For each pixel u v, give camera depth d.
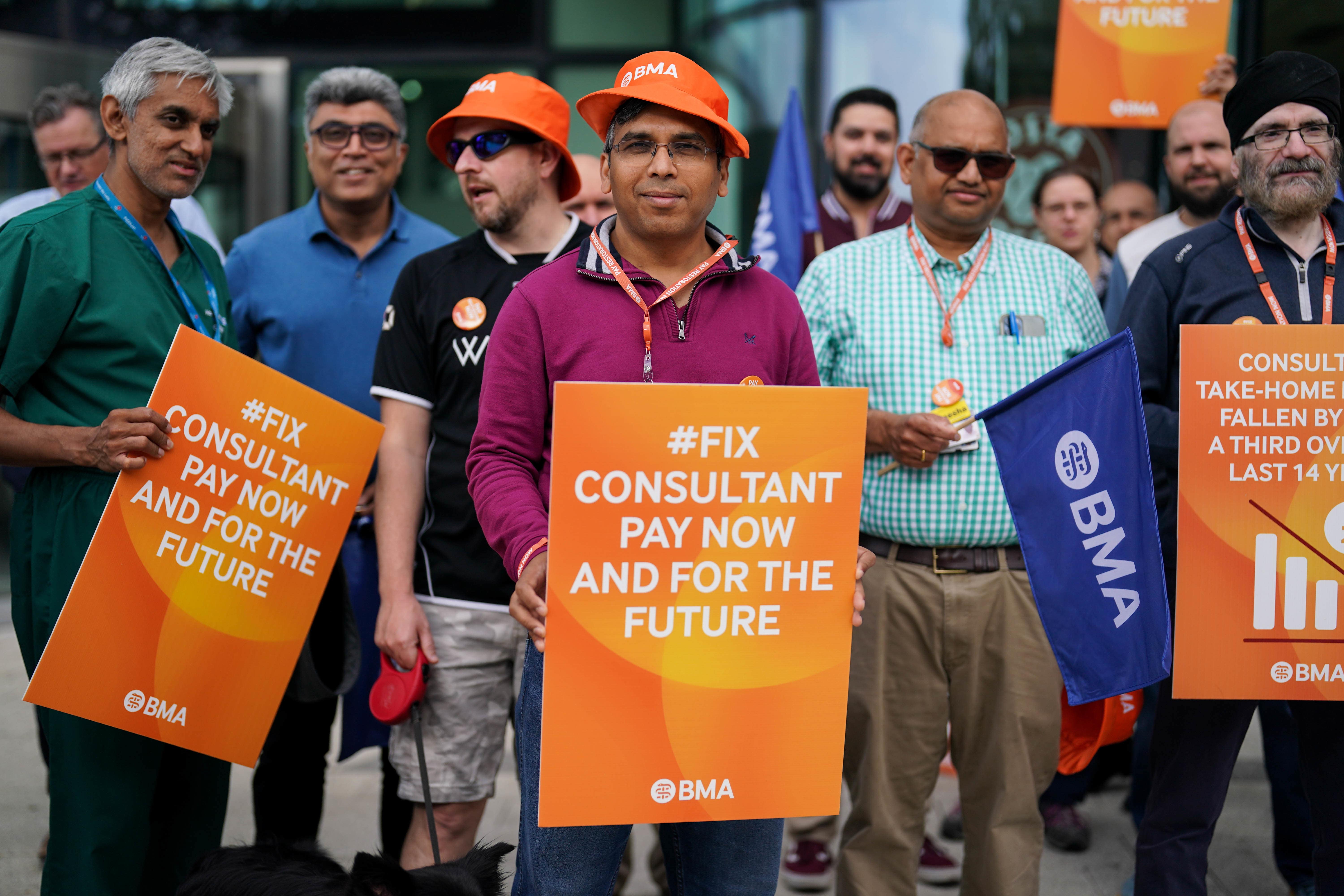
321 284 3.34
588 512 1.81
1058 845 3.65
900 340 2.78
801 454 1.88
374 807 3.99
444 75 6.50
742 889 2.06
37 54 5.80
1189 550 2.40
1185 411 2.38
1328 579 2.40
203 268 2.72
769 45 6.22
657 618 1.85
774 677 1.90
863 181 4.45
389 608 2.71
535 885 2.06
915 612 2.74
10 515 4.88
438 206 6.58
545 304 2.05
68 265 2.40
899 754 2.79
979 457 2.71
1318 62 2.61
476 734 2.76
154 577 2.30
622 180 1.99
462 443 2.75
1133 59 4.29
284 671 2.45
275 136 6.48
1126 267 4.03
